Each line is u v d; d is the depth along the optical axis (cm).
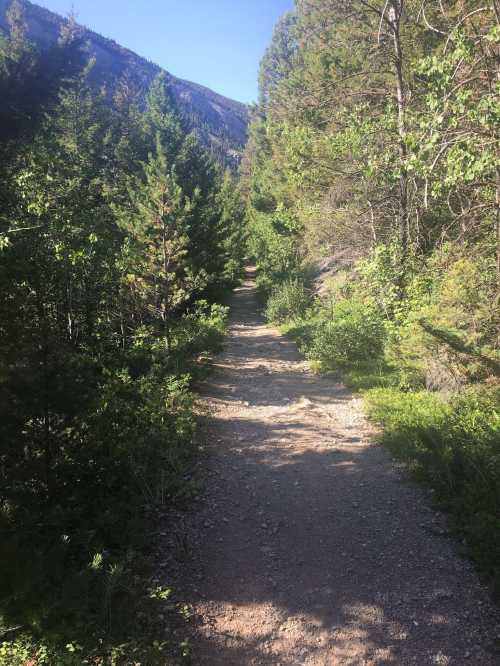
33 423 470
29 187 1031
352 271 1864
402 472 624
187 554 467
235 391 1090
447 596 403
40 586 365
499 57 807
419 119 787
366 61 1487
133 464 568
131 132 4181
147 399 785
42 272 538
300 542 492
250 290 4119
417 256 1155
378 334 1287
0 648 320
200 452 705
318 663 347
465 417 730
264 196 3834
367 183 1506
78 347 1154
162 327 1595
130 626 361
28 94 2217
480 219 1055
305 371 1286
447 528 495
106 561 427
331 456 694
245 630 376
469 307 824
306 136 1542
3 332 458
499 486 523
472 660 343
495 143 693
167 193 1596
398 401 874
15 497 454
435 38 1343
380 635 369
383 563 452
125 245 1388
